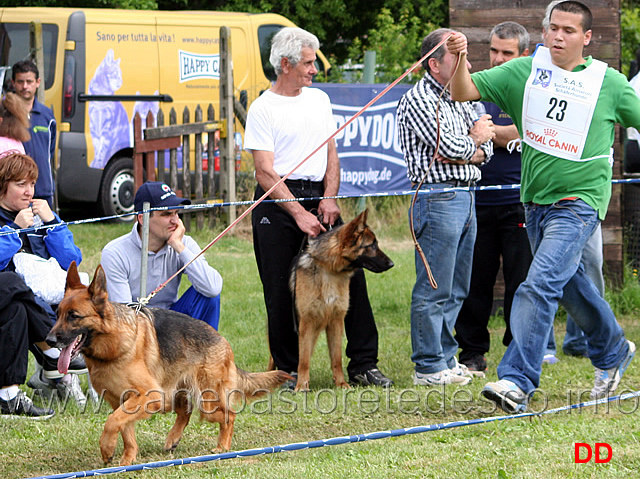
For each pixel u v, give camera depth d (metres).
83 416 8.30
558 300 8.03
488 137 9.30
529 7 13.12
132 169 20.34
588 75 7.67
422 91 9.14
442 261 9.20
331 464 6.55
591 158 7.70
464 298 9.76
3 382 8.04
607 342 8.27
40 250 8.75
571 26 7.55
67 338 6.37
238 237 19.31
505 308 10.52
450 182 9.16
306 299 9.42
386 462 6.56
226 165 19.59
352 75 25.88
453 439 7.15
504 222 10.28
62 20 19.28
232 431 7.35
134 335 6.74
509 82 7.95
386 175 19.38
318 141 9.73
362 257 9.26
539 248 7.76
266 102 9.56
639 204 15.17
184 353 7.10
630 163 15.15
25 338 8.07
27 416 8.11
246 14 22.00
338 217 10.03
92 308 6.48
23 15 19.59
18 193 8.61
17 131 10.45
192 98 20.81
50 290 8.51
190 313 8.73
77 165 19.38
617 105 7.73
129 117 19.95
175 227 8.44
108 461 6.76
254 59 21.80
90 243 17.34
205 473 6.52
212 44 21.08
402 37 26.78
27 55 19.50
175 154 19.30
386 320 13.59
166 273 8.59
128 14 19.98
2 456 7.07
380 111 19.03
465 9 13.14
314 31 31.56
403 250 19.12
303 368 9.49
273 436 7.64
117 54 19.70
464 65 7.84
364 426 7.84
